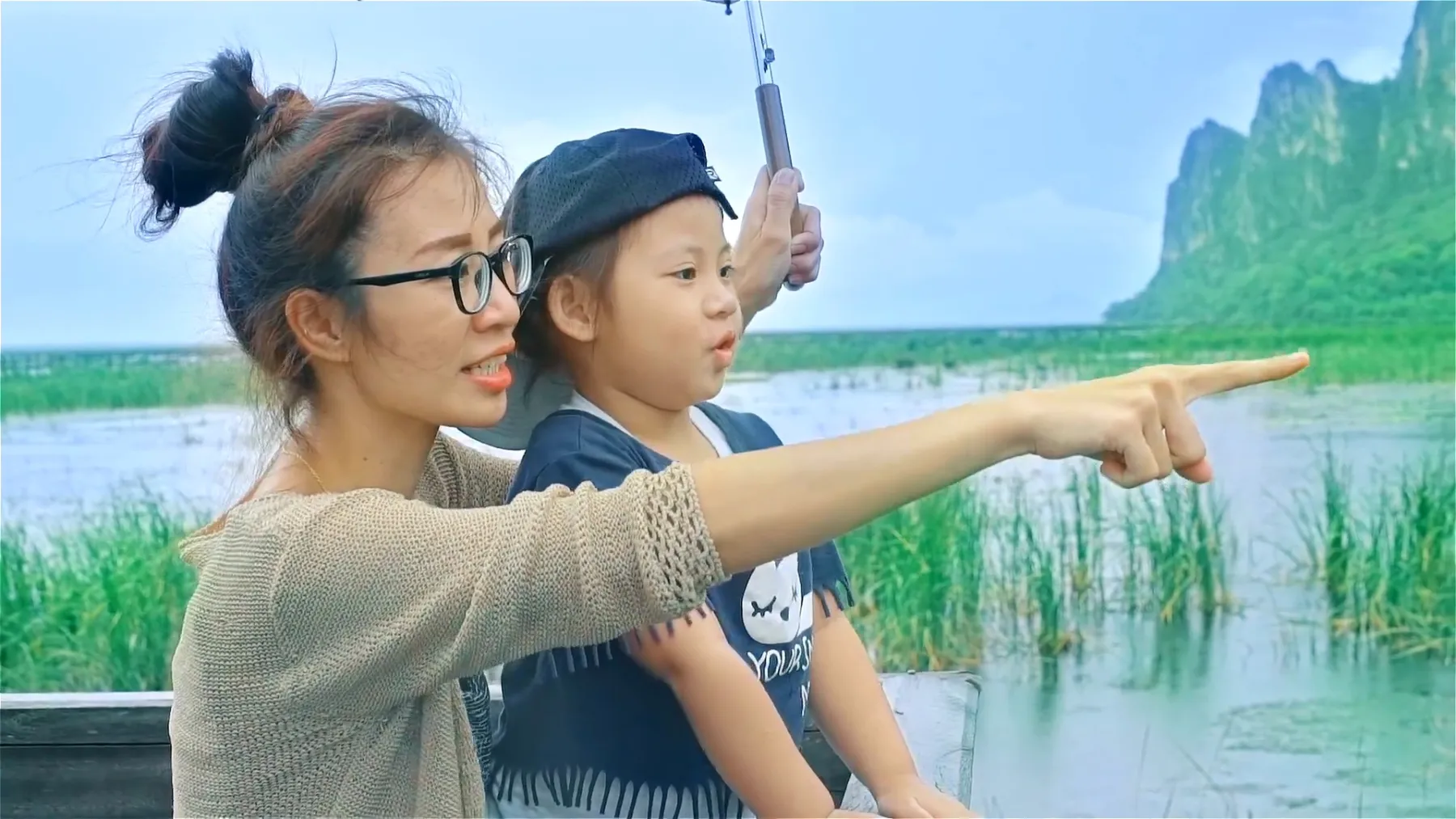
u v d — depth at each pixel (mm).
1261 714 3457
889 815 1196
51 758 1554
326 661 814
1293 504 4125
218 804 861
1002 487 4281
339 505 829
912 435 754
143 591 3756
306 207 876
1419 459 4262
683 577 744
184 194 1021
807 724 1526
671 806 1093
